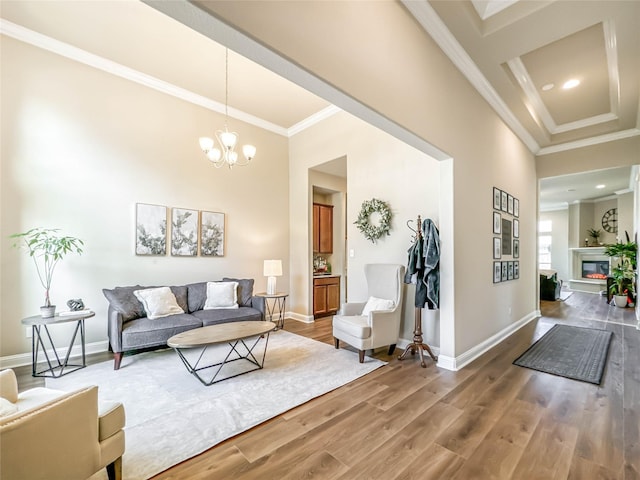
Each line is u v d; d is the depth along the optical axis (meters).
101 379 2.81
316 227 6.09
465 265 3.26
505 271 4.28
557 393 2.51
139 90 3.98
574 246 9.98
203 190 4.58
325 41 1.70
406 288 3.77
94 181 3.61
